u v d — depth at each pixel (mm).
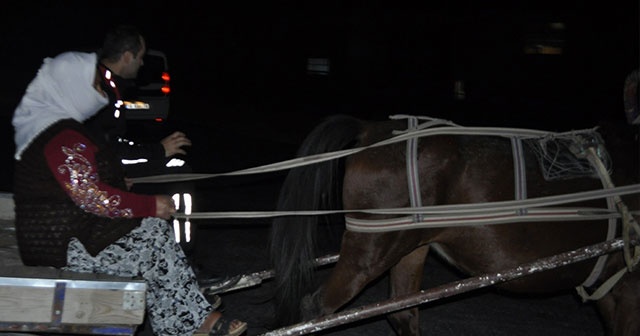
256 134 16312
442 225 4492
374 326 5992
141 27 27094
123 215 3748
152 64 13773
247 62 23422
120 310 3738
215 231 8383
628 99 5059
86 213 3783
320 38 21938
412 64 20156
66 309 3703
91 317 3725
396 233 4504
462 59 19047
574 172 4660
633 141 4836
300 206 4695
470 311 6383
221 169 12492
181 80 24234
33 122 3699
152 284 3990
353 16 21172
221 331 4062
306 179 4699
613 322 4691
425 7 19875
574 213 4566
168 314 4023
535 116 17109
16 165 3822
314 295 4637
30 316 3693
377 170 4527
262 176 11508
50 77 3717
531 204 4469
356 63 21062
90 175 3652
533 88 17953
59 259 3789
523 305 6555
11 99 21125
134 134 13562
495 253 4574
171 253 4008
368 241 4527
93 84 3742
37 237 3773
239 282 4824
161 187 5453
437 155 4523
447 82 19469
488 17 18672
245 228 8531
